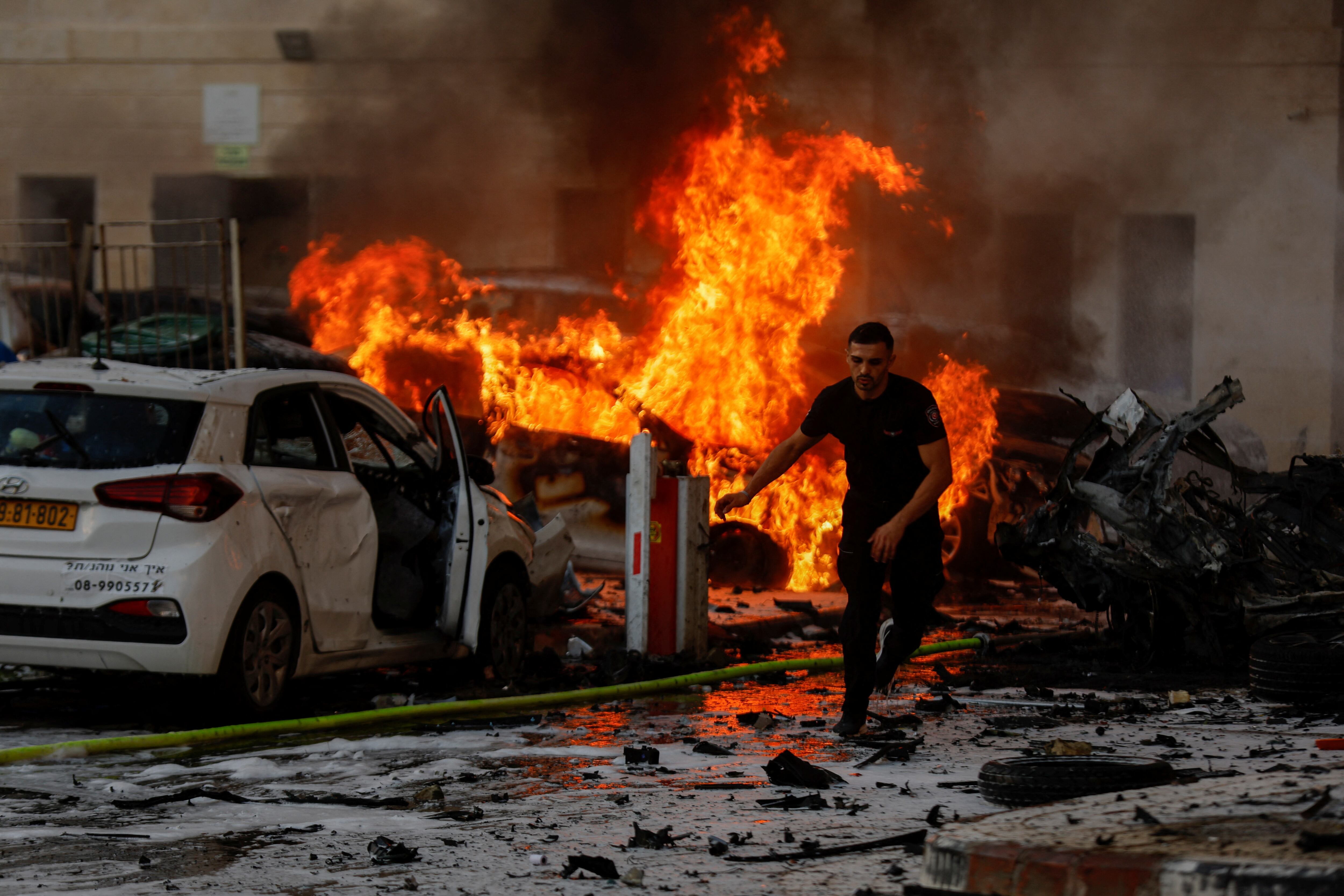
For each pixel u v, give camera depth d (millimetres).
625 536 25281
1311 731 12883
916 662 19422
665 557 18484
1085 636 20984
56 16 53656
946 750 12000
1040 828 6340
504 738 13062
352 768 11516
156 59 53312
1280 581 17703
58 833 8945
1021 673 17984
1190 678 17500
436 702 15641
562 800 9953
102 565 13344
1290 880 5211
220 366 25734
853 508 12727
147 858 8219
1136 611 18594
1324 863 5344
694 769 11266
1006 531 19188
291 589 14367
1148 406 18375
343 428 17094
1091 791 8945
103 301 27953
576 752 12148
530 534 18344
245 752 12531
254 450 14398
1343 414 51688
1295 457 19109
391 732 13773
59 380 14141
